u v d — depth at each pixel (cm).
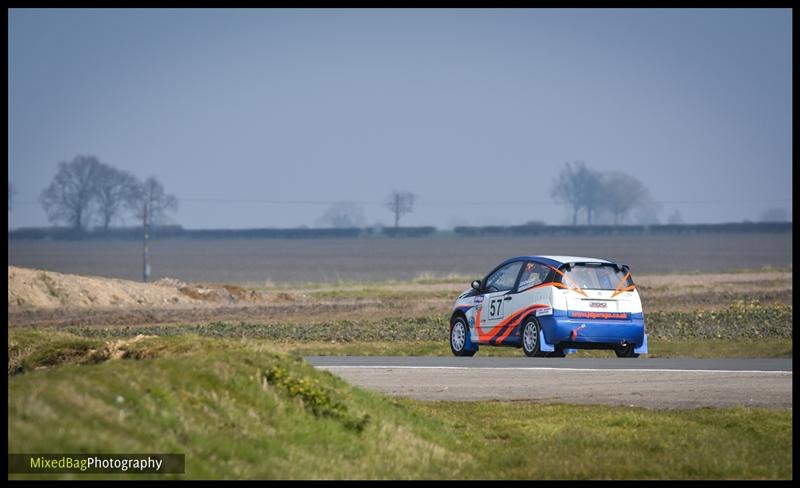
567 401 5719
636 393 5966
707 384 6288
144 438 3541
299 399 4328
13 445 3177
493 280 8512
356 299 18075
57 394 3566
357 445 4206
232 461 3688
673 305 14862
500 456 4466
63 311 15088
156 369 4062
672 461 4331
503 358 7806
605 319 7862
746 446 4588
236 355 4503
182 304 16938
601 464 4288
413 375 6694
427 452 4356
